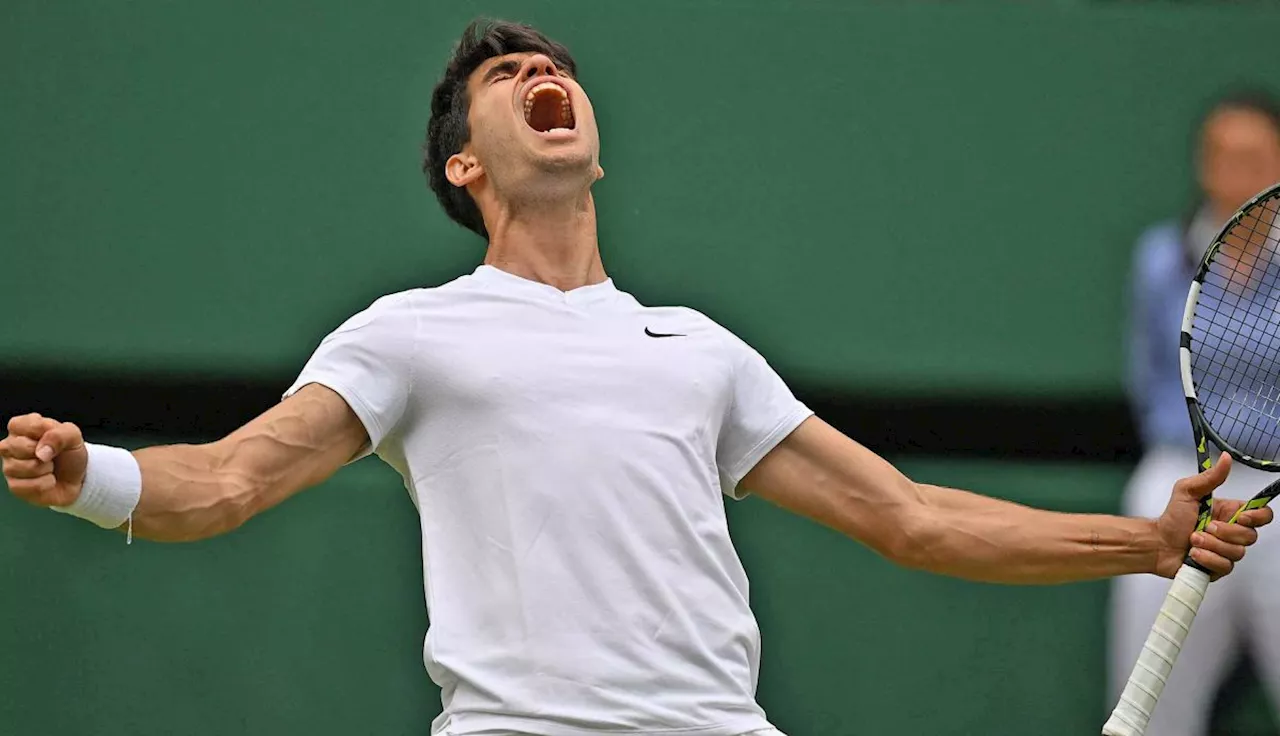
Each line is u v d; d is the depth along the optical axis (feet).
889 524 51.19
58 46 84.02
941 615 79.51
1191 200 84.58
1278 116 75.31
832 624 79.46
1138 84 87.20
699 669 46.98
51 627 76.74
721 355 50.57
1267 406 71.31
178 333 82.38
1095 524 51.11
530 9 85.92
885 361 85.05
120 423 82.02
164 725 76.33
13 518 77.36
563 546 46.88
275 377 82.48
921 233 85.87
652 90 86.17
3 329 81.97
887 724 78.89
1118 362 84.69
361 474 77.92
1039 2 87.25
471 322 49.34
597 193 85.46
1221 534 50.16
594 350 49.26
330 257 82.99
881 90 86.58
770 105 86.33
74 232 82.74
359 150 83.76
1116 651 76.69
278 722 76.33
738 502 80.33
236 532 77.46
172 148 83.56
